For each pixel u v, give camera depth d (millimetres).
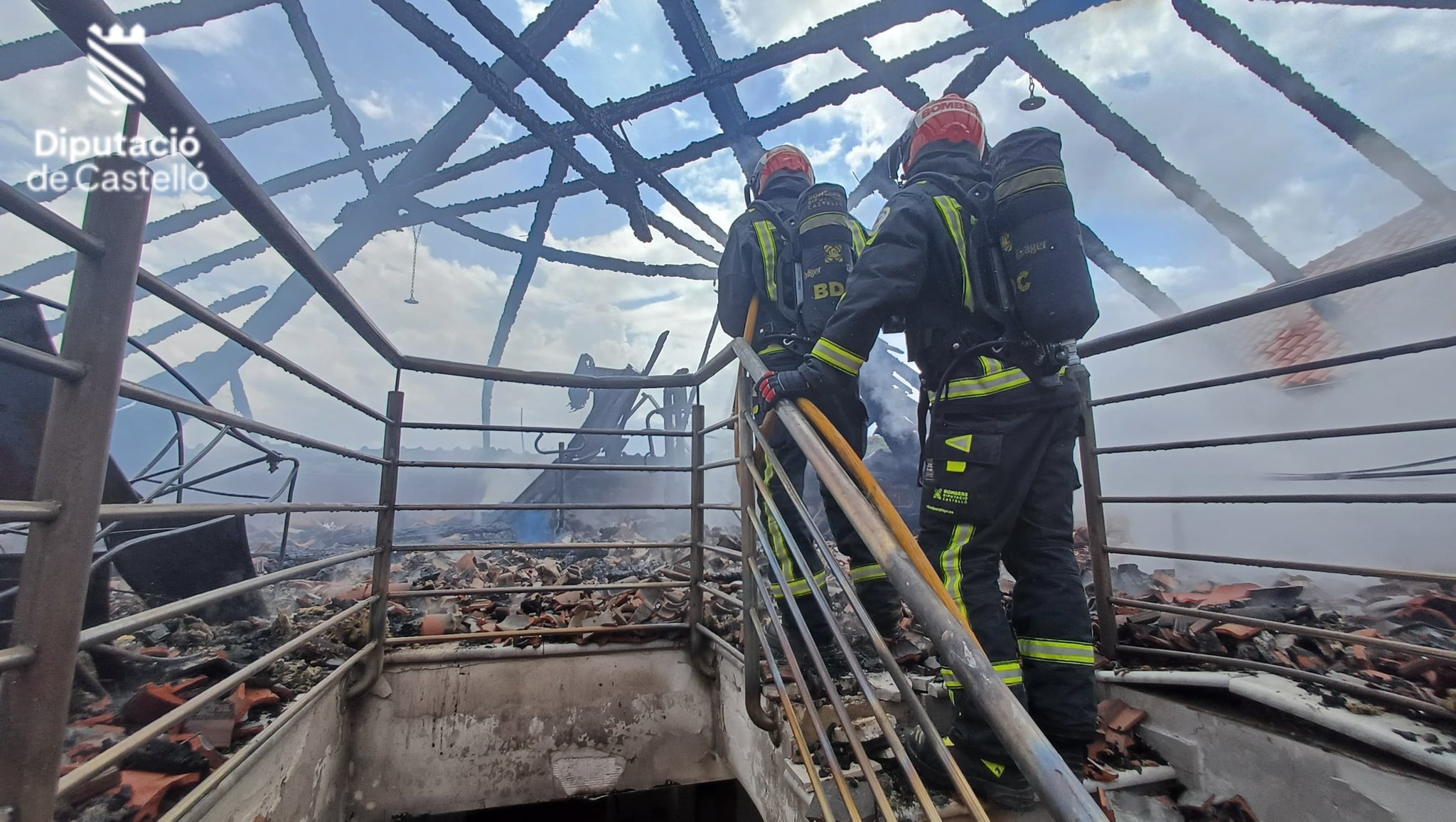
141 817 1240
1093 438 2189
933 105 1767
